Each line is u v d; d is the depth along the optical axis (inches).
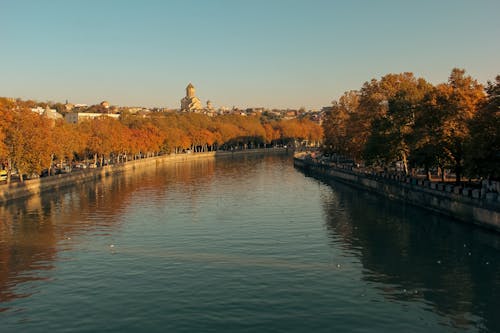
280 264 1913.1
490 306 1473.9
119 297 1569.9
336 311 1440.7
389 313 1424.7
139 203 3565.5
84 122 6668.3
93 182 5177.2
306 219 2849.4
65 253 2127.2
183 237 2402.8
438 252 2066.9
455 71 3316.9
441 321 1374.3
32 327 1360.7
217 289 1626.5
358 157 4790.8
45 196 3988.7
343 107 5989.2
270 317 1397.6
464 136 2842.0
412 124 3577.8
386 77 4480.8
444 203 2800.2
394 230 2512.3
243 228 2600.9
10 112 3826.3
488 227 2313.0
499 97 2474.2
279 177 5620.1
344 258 1993.1
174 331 1316.4
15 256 2085.4
